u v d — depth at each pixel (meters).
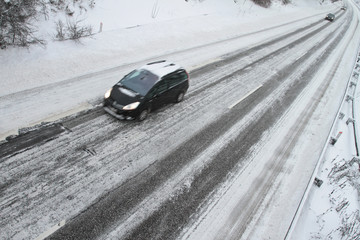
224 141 9.98
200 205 7.24
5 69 10.59
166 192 7.34
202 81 14.01
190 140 9.57
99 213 6.36
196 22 22.67
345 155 11.20
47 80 10.80
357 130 13.01
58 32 13.55
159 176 7.78
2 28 11.91
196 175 8.16
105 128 9.12
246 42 22.06
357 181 9.72
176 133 9.74
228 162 9.01
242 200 7.74
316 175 9.02
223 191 7.86
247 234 6.84
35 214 5.98
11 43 11.80
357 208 8.57
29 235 5.57
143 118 9.95
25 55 11.64
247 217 7.28
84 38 14.54
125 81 10.21
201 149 9.27
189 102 11.91
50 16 14.91
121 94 9.67
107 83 11.70
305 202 8.24
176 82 11.03
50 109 9.34
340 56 25.06
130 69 13.24
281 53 21.50
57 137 8.24
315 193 8.71
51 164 7.30
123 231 6.11
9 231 5.54
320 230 7.42
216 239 6.52
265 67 17.94
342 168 9.86
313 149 10.82
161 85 10.26
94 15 17.19
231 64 17.02
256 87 14.87
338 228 7.50
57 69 11.60
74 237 5.74
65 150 7.86
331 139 11.62
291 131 11.70
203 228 6.68
